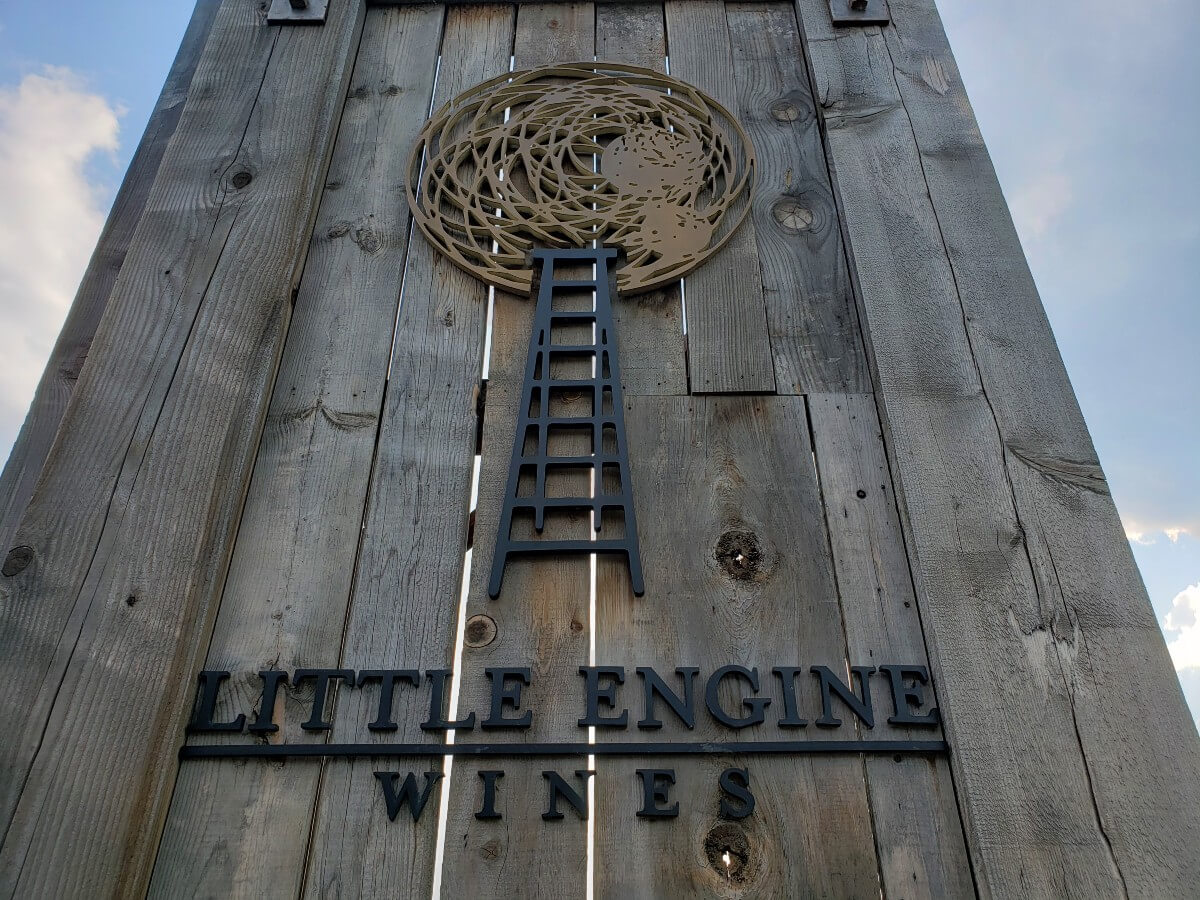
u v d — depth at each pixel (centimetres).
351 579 140
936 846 120
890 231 174
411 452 153
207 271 166
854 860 120
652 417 157
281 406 157
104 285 187
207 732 127
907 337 161
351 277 173
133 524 138
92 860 114
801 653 134
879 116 192
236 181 178
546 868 119
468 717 129
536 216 177
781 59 209
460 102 196
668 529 145
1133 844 116
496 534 144
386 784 124
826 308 170
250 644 134
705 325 167
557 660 133
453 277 174
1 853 113
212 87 193
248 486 148
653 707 129
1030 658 129
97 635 129
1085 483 144
